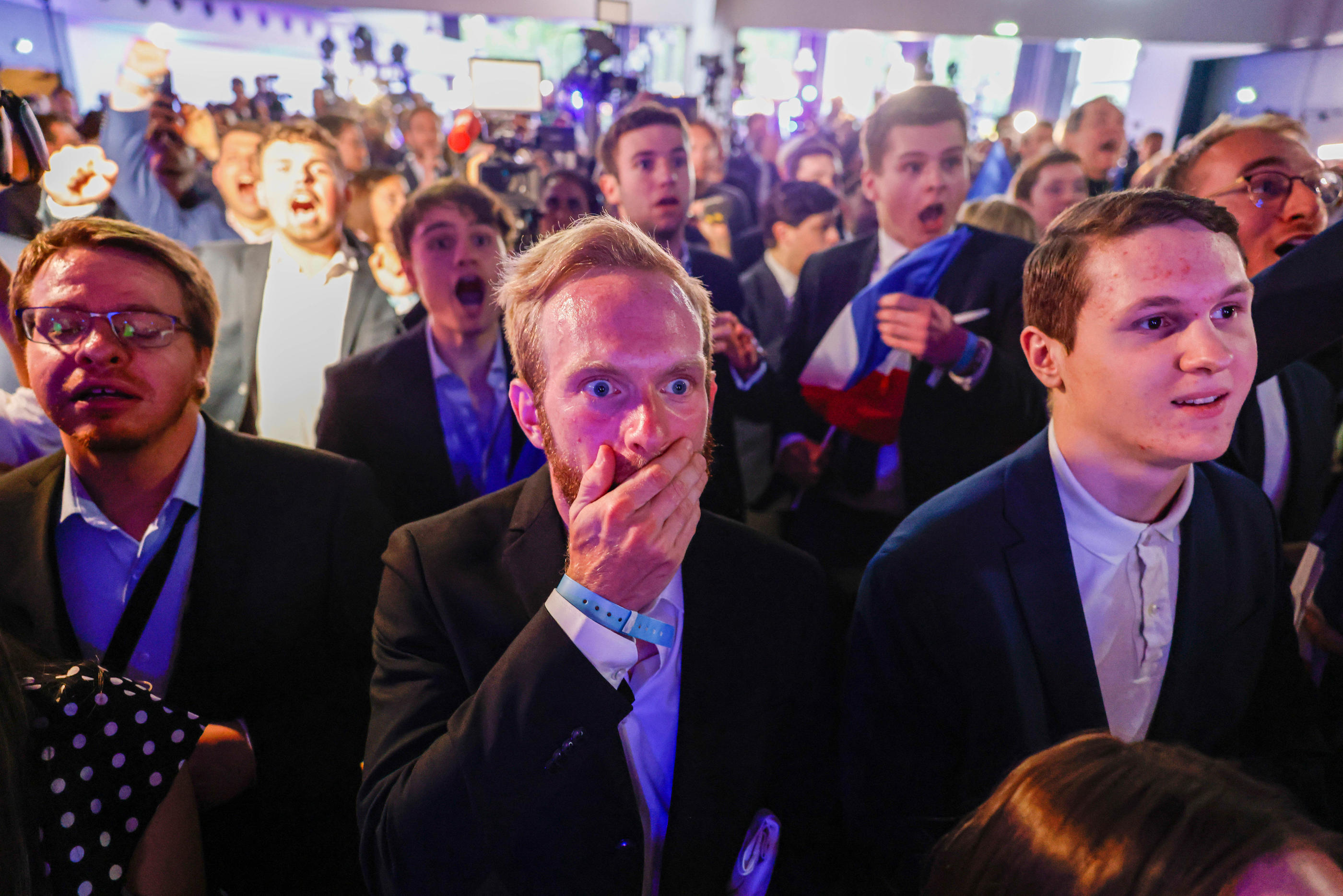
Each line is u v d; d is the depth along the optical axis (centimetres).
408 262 227
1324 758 100
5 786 64
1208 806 42
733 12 571
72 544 121
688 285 73
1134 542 92
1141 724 97
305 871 141
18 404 169
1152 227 79
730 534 96
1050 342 90
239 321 235
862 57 714
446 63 816
